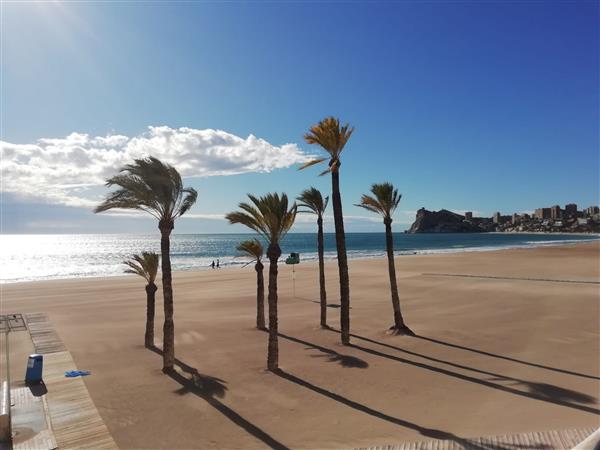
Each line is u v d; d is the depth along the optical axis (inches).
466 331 795.4
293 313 1037.2
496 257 2938.0
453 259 2805.1
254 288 1561.3
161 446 367.9
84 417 424.8
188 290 1531.7
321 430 393.4
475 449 345.4
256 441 375.2
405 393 484.7
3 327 877.8
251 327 872.9
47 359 637.9
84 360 634.8
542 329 800.9
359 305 1126.4
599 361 599.2
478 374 548.4
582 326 821.9
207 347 706.2
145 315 1043.9
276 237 589.0
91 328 884.6
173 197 581.9
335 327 858.8
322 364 600.1
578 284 1445.6
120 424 411.2
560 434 367.6
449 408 439.2
